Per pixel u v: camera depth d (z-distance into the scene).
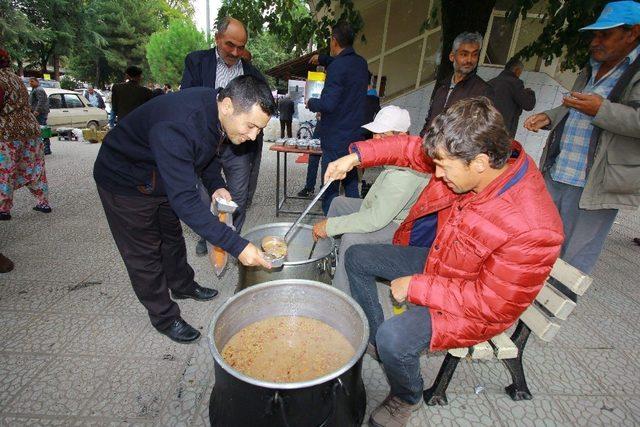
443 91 3.31
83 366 1.83
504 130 1.12
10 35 22.94
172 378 1.79
